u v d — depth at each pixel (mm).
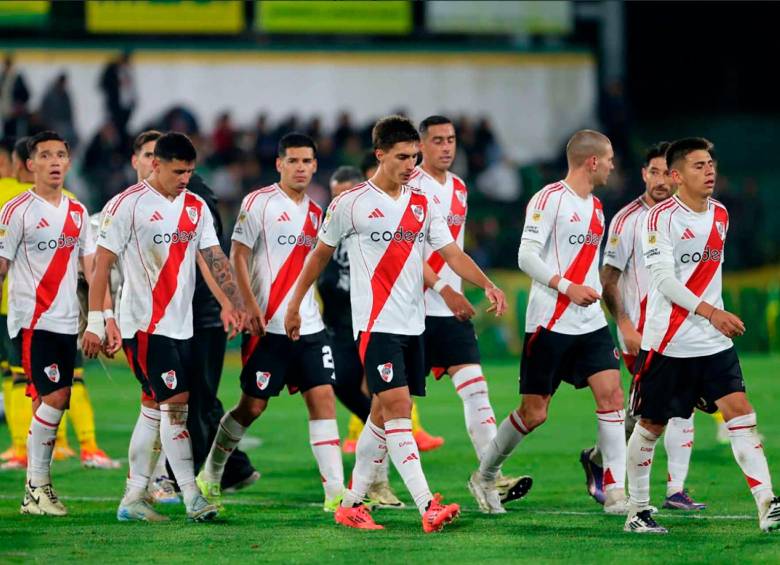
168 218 24953
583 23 92875
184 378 25109
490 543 22375
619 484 25719
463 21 85688
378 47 88875
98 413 48188
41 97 82125
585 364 25375
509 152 90188
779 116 101375
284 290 26578
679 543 22172
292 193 26906
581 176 25234
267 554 21547
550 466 33875
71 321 26547
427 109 89562
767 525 22562
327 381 26703
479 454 27625
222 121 82938
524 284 72312
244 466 29641
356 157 83812
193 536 23406
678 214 23109
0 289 25938
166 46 85438
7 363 35469
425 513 23281
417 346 24547
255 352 26578
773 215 92625
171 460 25094
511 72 90062
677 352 22984
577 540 22625
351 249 24312
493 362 69375
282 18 81000
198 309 28578
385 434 24219
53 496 26547
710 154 22984
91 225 28781
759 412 45750
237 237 26734
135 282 25031
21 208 26000
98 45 83688
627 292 27812
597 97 90812
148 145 28469
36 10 79375
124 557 21406
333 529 24156
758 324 73375
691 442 26969
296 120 85750
